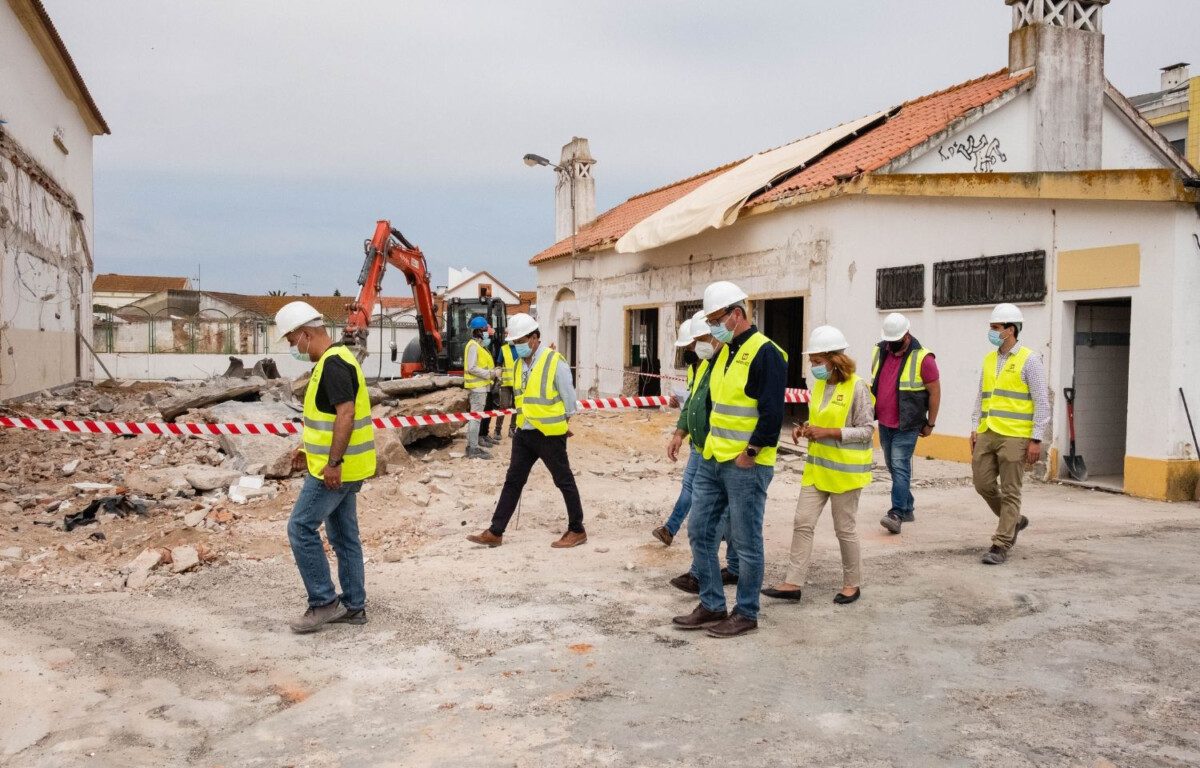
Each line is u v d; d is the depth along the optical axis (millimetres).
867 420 5816
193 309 57156
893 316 7980
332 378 5180
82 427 9203
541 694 4422
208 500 8516
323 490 5285
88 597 6023
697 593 6164
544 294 25625
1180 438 9383
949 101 15406
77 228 21609
